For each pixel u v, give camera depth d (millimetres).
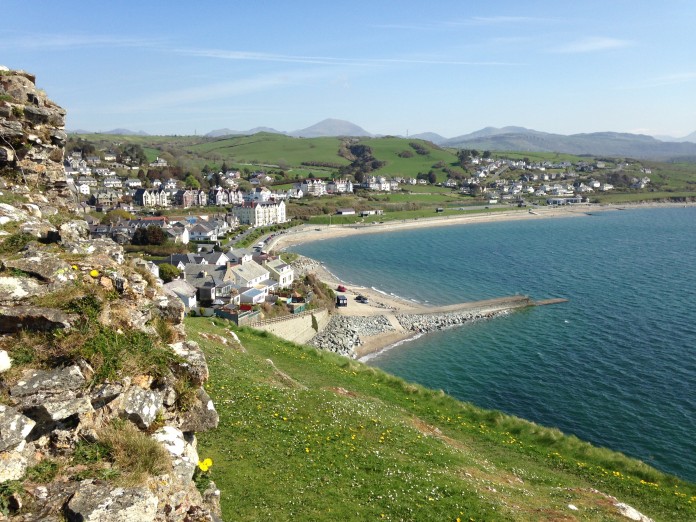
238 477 19609
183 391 13250
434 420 36406
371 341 84000
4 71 24891
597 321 89750
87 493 8961
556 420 53375
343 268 150625
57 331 11055
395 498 20641
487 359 73188
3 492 8352
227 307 78062
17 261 12555
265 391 29625
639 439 48875
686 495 29922
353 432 26875
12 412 9086
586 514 23344
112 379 11172
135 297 14297
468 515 20531
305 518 17969
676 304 98688
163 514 9914
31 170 24625
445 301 110688
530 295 112250
